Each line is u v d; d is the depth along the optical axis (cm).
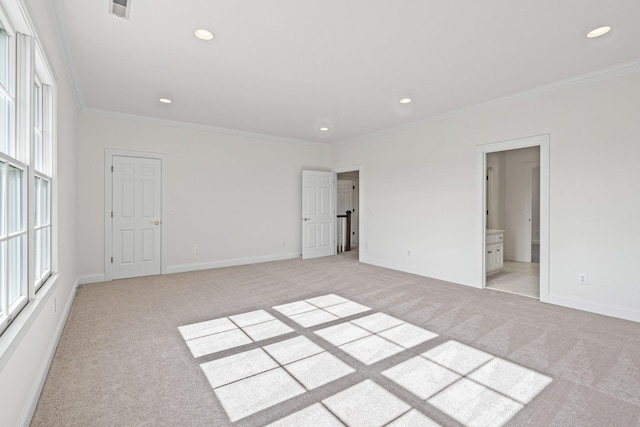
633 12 229
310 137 650
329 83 366
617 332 283
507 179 696
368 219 618
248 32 261
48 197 258
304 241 672
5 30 166
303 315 326
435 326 296
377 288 433
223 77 350
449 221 477
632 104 314
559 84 357
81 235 458
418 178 523
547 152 371
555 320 312
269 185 640
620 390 195
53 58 243
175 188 534
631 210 316
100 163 471
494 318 318
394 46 282
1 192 146
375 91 390
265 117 503
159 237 521
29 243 181
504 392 193
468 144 453
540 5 222
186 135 544
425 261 511
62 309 293
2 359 119
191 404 182
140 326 297
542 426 163
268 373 215
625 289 320
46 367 209
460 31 257
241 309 345
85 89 384
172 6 226
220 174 579
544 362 229
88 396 188
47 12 219
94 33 261
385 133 582
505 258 700
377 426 163
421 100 420
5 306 147
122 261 490
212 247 572
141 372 216
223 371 217
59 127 279
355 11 231
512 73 337
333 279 486
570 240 354
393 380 206
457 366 223
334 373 215
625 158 319
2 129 169
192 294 402
